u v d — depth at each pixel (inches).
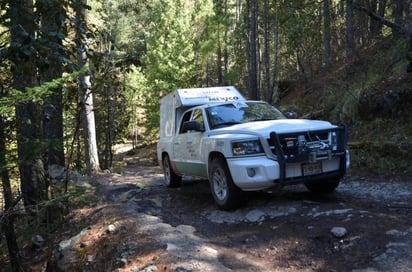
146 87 1315.2
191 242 196.7
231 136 244.5
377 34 663.8
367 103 482.0
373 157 363.6
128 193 378.9
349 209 213.8
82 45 223.3
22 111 251.4
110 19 1306.6
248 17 933.8
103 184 445.4
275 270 164.6
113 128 1026.1
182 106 367.9
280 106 765.3
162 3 1325.0
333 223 196.2
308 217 213.6
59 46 183.5
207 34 1326.3
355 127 478.0
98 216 285.7
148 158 1128.2
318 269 160.6
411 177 304.3
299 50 712.4
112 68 251.8
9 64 201.8
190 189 372.5
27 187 270.8
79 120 288.0
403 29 425.1
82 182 430.9
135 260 186.1
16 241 259.4
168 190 378.9
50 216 294.7
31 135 255.4
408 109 430.9
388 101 454.6
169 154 373.4
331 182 266.2
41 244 296.5
